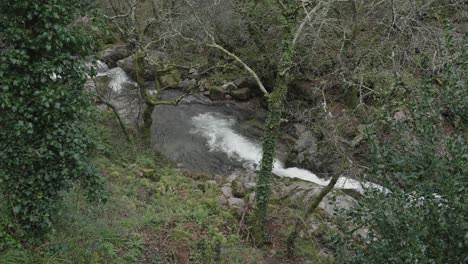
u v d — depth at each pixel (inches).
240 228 428.8
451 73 177.3
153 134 684.1
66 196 338.0
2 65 249.0
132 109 682.8
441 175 163.5
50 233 292.8
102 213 371.9
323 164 605.9
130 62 862.5
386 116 202.1
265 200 414.9
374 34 553.9
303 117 511.5
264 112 815.7
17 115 259.4
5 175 266.2
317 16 481.7
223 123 759.7
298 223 398.9
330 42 577.3
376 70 425.1
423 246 155.9
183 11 652.1
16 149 264.4
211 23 664.4
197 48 807.1
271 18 690.8
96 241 317.4
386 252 177.0
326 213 467.8
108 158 513.3
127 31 581.3
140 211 407.5
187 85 851.4
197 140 693.3
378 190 184.1
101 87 770.2
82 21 302.0
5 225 274.7
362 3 554.3
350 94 552.1
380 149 190.1
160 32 666.8
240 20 697.6
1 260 250.4
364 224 205.5
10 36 251.1
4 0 249.1
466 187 155.0
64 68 275.0
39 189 276.4
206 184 525.3
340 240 235.0
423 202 168.4
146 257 337.7
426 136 174.9
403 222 168.2
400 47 426.0
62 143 271.9
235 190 516.7
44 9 250.5
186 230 394.3
